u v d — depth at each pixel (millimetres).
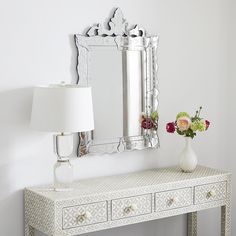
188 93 4145
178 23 4039
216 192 3814
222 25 4297
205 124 3807
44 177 3508
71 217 3166
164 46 3979
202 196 3740
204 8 4176
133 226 3971
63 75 3527
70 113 3137
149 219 3494
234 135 4469
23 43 3361
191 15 4105
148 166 3980
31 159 3451
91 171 3703
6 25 3295
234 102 4438
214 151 4359
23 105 3395
